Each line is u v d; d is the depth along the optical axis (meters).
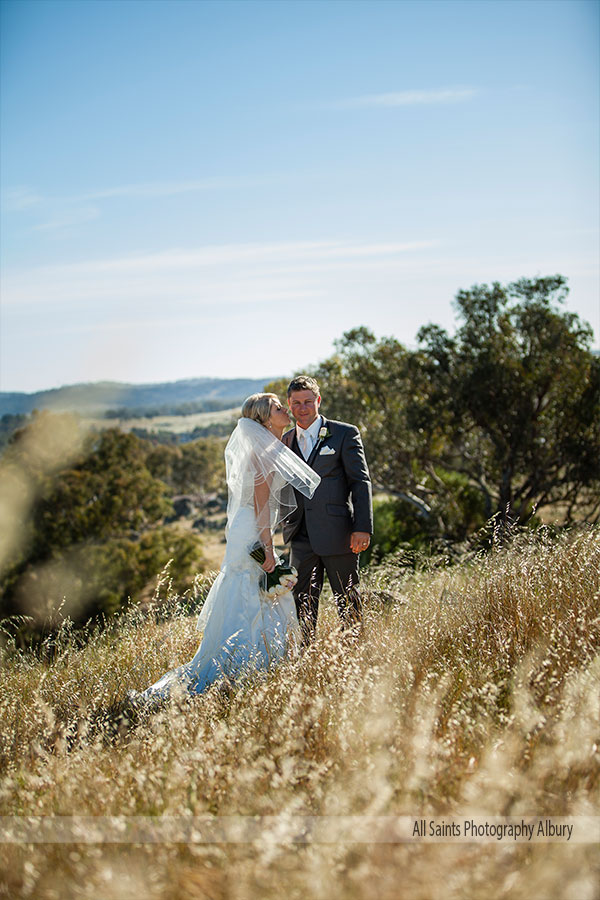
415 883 1.79
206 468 99.56
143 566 29.28
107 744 3.40
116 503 36.19
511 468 22.06
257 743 2.84
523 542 5.04
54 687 4.52
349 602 4.59
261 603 4.72
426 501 22.58
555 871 1.77
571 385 21.27
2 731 3.56
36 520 34.00
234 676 4.00
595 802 2.13
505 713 2.90
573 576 4.16
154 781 2.55
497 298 22.02
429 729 2.57
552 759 2.27
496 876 1.85
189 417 189.75
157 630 5.36
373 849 1.97
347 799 2.19
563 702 2.58
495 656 3.47
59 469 39.41
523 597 4.04
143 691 4.36
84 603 27.50
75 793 2.66
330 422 5.22
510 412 21.56
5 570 30.02
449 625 4.04
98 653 5.25
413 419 22.08
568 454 20.94
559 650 3.21
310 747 2.73
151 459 91.38
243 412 4.95
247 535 4.75
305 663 3.66
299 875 1.86
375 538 19.34
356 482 5.06
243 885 1.86
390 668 3.32
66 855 2.20
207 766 2.58
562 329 21.61
